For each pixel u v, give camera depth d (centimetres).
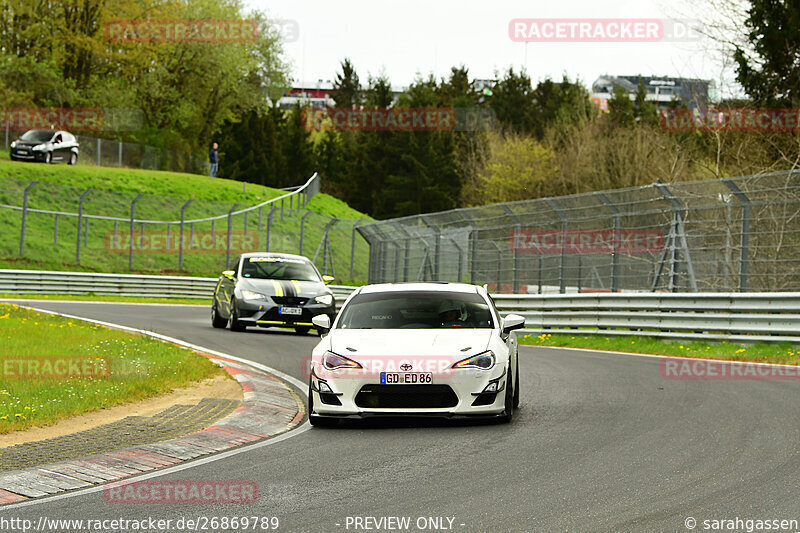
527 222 9019
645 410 3719
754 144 11738
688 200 7519
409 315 3806
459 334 3600
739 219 6856
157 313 10225
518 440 3120
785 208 7194
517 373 3844
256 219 18475
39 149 18938
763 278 7325
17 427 3247
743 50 11606
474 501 2289
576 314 7794
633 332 7219
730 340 6431
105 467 2705
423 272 11181
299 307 7475
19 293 12825
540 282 8800
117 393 3891
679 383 4584
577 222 8394
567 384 4594
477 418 3419
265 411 3756
